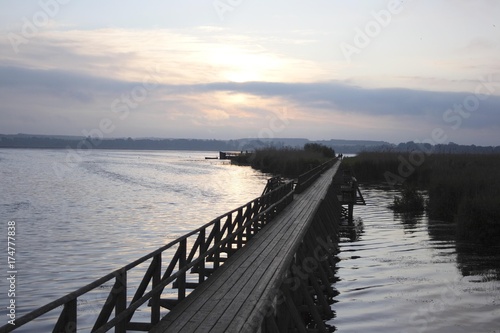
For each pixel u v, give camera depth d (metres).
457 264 17.80
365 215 31.92
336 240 23.02
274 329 7.41
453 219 28.67
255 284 9.45
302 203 23.61
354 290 14.56
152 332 6.80
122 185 58.94
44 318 12.15
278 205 19.98
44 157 167.25
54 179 67.38
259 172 82.00
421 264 17.88
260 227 17.83
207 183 61.44
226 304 8.16
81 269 17.38
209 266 15.25
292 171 70.19
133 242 22.88
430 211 30.56
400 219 29.77
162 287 7.31
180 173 83.56
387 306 12.98
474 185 28.66
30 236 24.33
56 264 18.11
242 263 11.27
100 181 65.00
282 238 14.61
